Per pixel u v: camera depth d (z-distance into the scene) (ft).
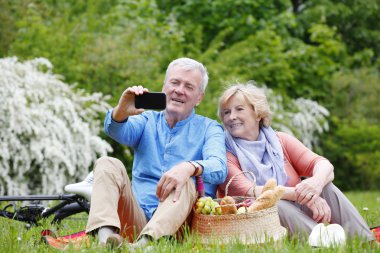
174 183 12.64
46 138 26.99
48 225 15.71
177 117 14.43
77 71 32.19
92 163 30.32
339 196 14.30
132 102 13.53
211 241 12.29
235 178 14.42
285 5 48.26
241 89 15.19
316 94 43.14
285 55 40.68
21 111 26.58
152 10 41.75
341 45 46.50
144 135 14.39
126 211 13.15
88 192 15.39
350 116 44.60
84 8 39.37
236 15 44.04
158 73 34.27
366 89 44.80
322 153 43.42
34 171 27.73
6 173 26.50
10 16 35.19
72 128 28.17
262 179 14.69
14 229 13.64
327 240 12.41
